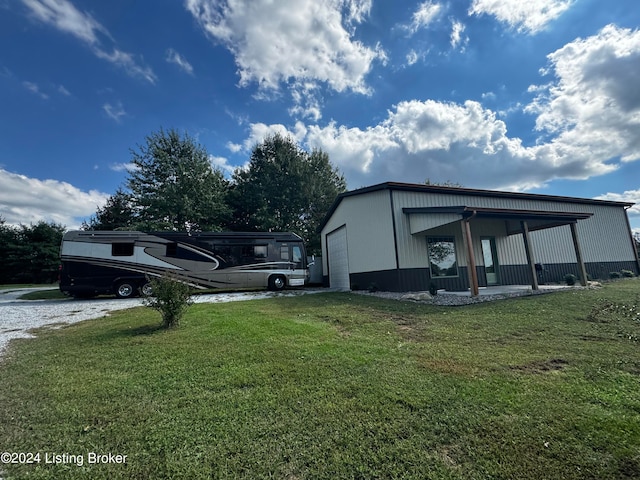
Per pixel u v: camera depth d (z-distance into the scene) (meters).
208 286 12.34
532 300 7.70
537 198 13.78
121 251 11.48
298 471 1.91
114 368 3.80
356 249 13.08
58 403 2.89
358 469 1.92
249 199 24.20
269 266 13.35
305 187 24.56
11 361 4.21
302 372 3.49
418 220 10.74
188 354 4.23
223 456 2.06
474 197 12.66
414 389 3.00
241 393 3.00
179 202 20.47
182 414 2.62
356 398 2.84
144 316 7.12
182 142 22.47
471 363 3.69
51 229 28.75
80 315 7.92
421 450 2.09
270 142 25.83
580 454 2.02
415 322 6.01
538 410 2.56
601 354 3.93
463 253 11.95
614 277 14.08
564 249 14.29
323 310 7.48
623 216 16.44
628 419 2.42
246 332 5.34
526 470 1.88
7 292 15.96
